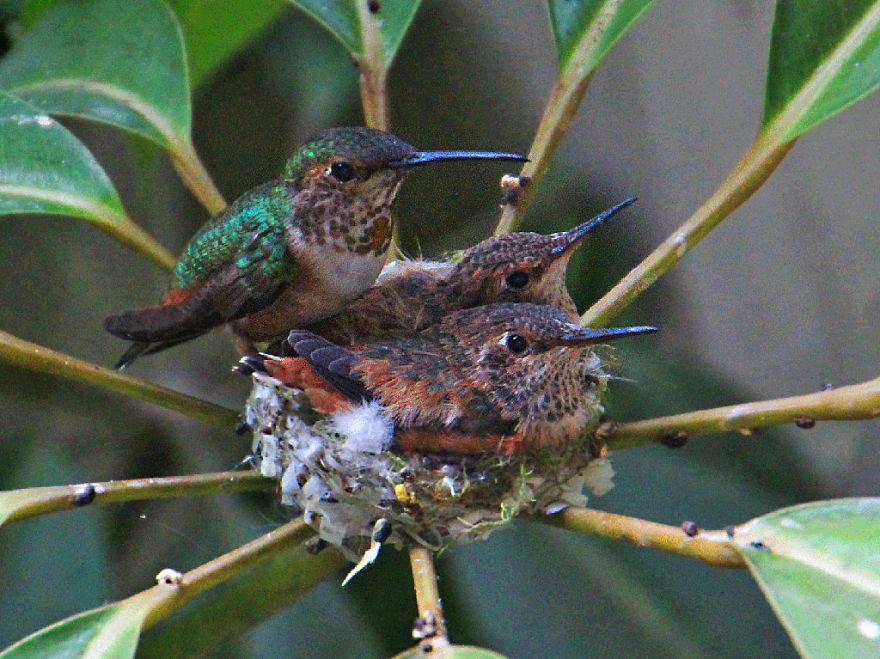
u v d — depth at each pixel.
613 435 1.98
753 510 2.03
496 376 1.98
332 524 1.97
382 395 1.98
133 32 2.00
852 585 1.94
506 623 2.02
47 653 1.95
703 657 2.02
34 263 2.04
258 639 2.02
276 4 2.02
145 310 1.99
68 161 1.99
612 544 2.03
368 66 1.99
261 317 2.00
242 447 2.03
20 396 2.03
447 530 1.98
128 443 2.03
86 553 2.02
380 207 1.99
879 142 2.04
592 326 1.98
